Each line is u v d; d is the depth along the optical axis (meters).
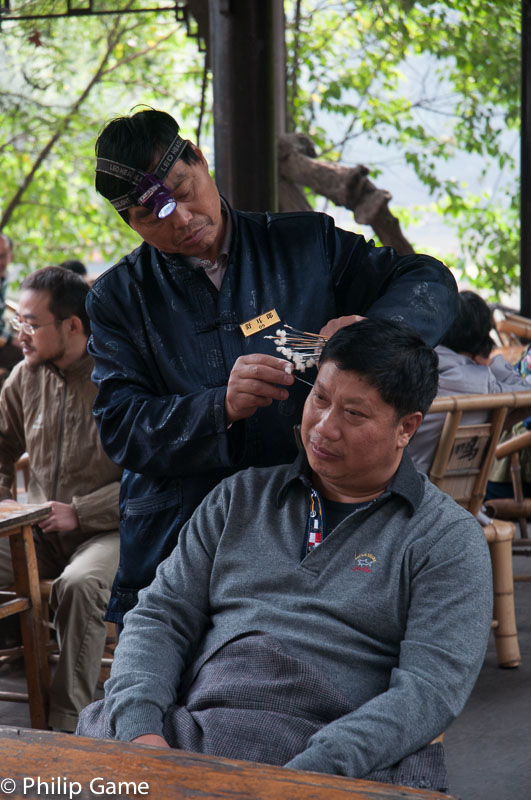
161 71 11.01
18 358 5.41
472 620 1.45
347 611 1.49
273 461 1.77
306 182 6.11
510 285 9.95
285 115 7.32
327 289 1.78
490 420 2.83
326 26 10.45
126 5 9.30
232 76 4.00
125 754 1.09
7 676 3.15
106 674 2.96
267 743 1.40
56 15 5.48
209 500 1.69
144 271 1.81
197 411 1.63
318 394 1.50
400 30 9.98
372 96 10.43
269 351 1.74
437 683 1.40
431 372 1.50
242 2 3.92
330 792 1.00
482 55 9.89
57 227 10.95
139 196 1.60
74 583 2.62
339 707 1.44
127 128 1.60
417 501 1.53
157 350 1.77
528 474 4.05
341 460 1.49
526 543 3.88
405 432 1.52
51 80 10.12
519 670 3.01
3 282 5.53
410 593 1.49
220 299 1.76
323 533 1.58
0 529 2.42
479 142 10.17
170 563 1.68
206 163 1.71
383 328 1.48
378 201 5.78
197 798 0.99
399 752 1.35
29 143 10.62
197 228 1.67
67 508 2.84
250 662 1.50
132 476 1.88
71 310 2.80
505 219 10.10
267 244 1.80
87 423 2.90
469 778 2.31
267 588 1.57
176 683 1.56
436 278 1.78
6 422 3.12
